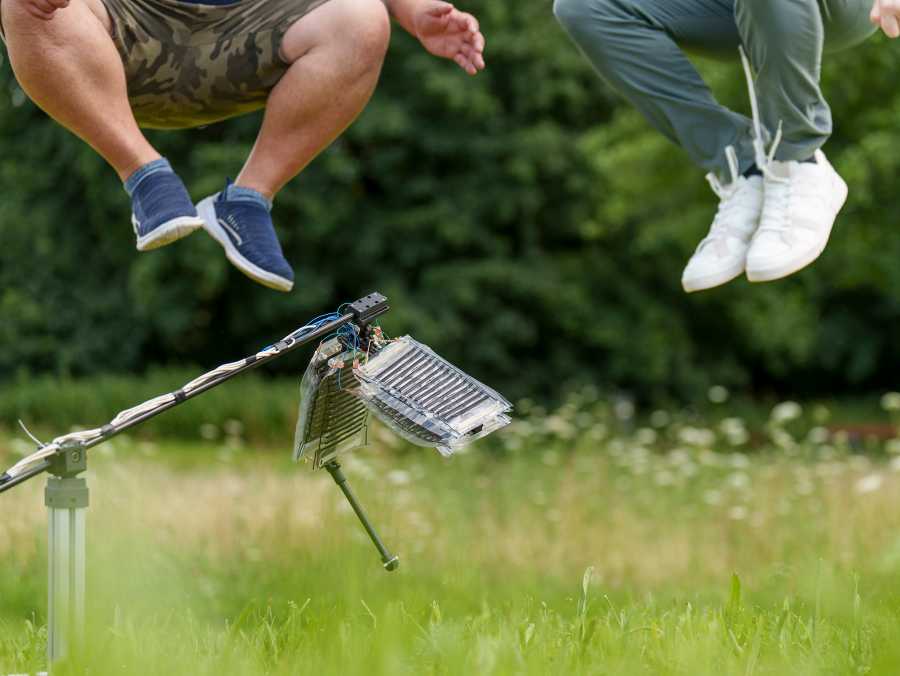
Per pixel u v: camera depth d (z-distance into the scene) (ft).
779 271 26.21
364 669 21.47
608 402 147.33
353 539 46.37
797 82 25.59
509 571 44.98
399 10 26.99
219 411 121.80
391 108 141.38
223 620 34.71
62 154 147.95
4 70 148.25
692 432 70.69
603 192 143.33
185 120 25.54
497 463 74.64
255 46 24.36
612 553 49.08
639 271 153.89
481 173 146.82
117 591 36.22
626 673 21.84
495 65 146.92
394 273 148.25
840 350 170.91
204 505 52.75
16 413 126.52
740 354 168.14
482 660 21.88
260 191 24.99
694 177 110.63
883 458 78.95
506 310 148.36
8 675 22.71
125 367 150.92
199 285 145.48
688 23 27.02
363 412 22.62
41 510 49.70
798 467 66.95
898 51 96.02
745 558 48.57
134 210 23.57
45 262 151.94
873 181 101.14
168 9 23.68
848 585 29.22
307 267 149.28
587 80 149.69
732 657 22.57
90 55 22.85
